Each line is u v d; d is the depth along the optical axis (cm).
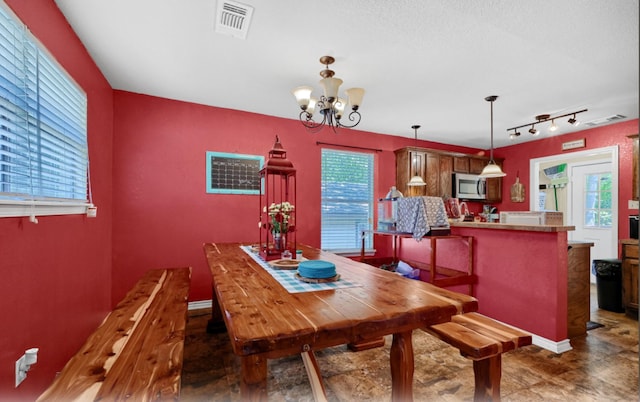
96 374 109
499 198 539
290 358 223
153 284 230
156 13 185
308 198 404
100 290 262
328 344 100
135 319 161
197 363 214
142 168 312
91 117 239
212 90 304
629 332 273
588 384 189
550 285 235
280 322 100
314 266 159
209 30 202
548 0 169
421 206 297
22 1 144
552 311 233
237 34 206
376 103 335
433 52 228
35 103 155
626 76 265
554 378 195
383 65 248
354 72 261
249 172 364
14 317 136
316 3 175
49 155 172
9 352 132
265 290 138
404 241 391
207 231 341
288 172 221
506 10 179
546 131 443
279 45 220
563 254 234
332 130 423
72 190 206
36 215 155
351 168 442
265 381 104
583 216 491
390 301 123
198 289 336
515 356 224
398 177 468
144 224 313
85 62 224
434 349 238
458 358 223
